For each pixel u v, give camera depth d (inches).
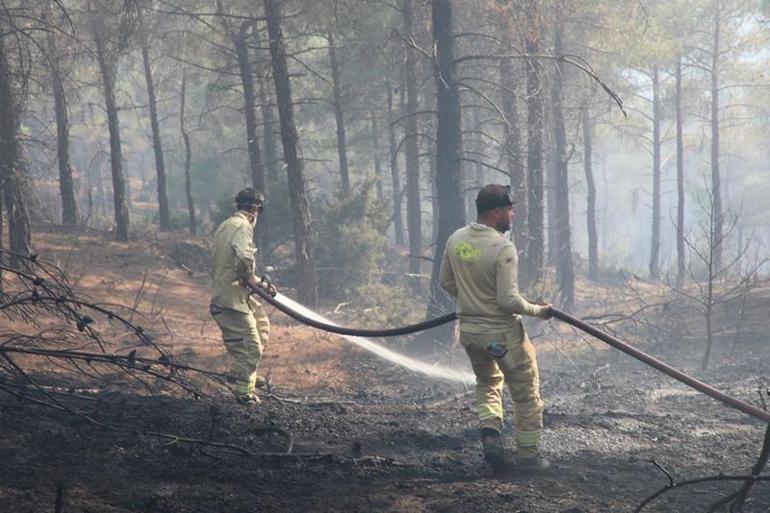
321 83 1230.9
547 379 384.2
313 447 217.0
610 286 1273.4
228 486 173.6
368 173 1011.9
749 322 558.6
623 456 216.8
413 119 908.0
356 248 871.1
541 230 786.2
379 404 319.6
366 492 177.2
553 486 185.0
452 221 533.0
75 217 962.7
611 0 900.6
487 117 1088.8
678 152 1380.4
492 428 194.2
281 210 921.5
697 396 312.8
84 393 249.4
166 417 226.1
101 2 616.7
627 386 348.8
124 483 167.5
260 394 303.4
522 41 597.3
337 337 474.6
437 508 167.0
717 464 209.8
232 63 1012.5
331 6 730.8
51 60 468.1
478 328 190.2
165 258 804.6
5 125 498.0
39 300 217.2
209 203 1744.6
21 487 156.2
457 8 633.6
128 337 414.0
